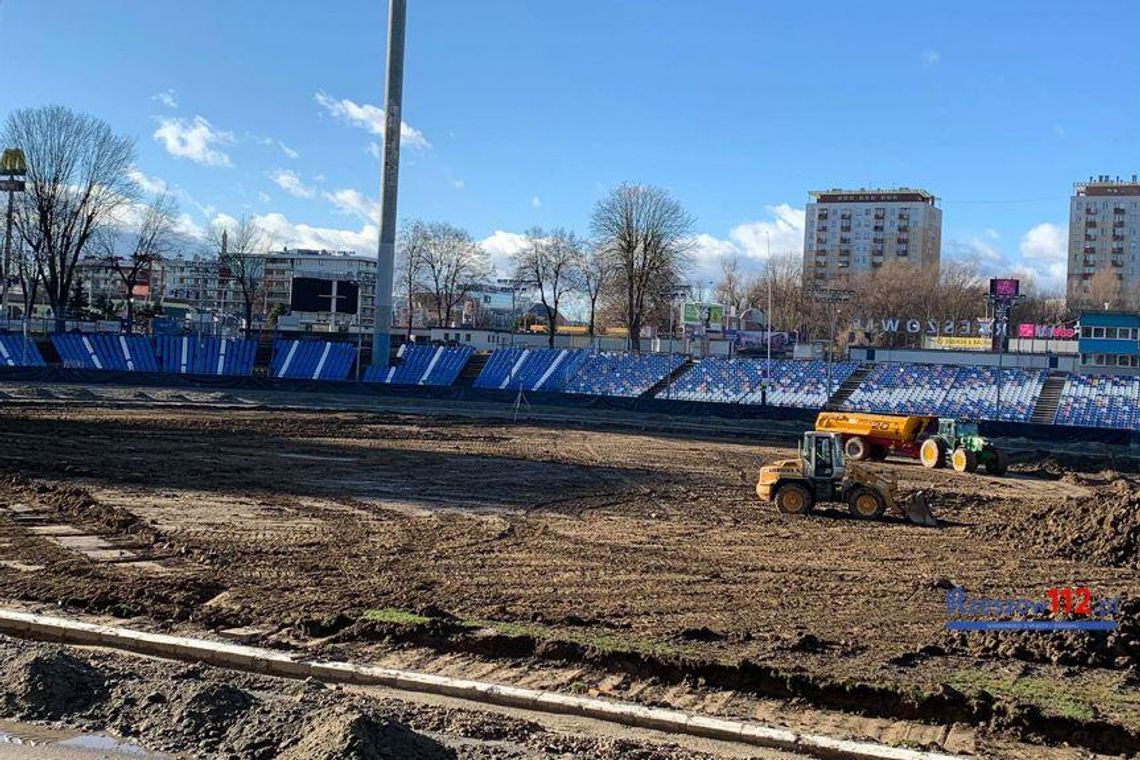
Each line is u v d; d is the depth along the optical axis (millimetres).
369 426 47562
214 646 12273
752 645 13109
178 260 175875
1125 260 178625
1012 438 51094
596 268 100938
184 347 73688
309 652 12367
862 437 42469
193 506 23016
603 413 60750
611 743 9492
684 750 9641
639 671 12117
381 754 8148
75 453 31578
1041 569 18891
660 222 90688
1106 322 72188
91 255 90812
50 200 78875
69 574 15883
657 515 24297
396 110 66938
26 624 12969
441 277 119000
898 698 11195
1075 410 59625
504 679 11742
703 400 68125
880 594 16438
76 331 77938
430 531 21016
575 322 152750
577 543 20234
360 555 18359
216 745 8656
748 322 128125
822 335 126562
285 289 184750
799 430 55469
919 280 133750
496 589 16047
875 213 189875
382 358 69312
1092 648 12953
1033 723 10656
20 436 35375
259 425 45000
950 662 12688
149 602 14203
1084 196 181000
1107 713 10883
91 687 9789
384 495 25891
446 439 42625
